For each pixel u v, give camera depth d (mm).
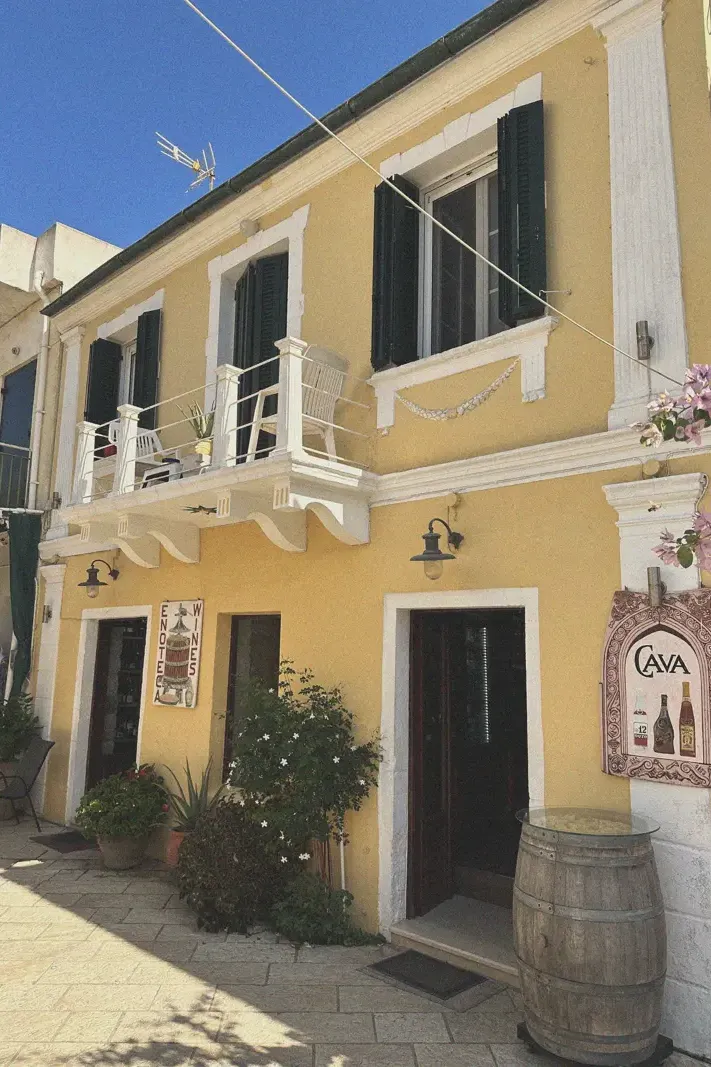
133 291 9211
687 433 3432
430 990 4559
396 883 5395
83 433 7871
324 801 5293
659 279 4598
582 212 5055
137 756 7863
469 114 5812
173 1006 4332
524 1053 3891
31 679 10008
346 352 6449
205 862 5629
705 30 4680
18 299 11250
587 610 4586
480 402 5395
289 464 5191
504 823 6398
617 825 3945
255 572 6914
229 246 7902
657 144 4730
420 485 5613
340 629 6035
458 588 5281
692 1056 3812
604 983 3535
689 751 3980
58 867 7223
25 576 10156
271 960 4988
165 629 7812
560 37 5320
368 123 6438
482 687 6680
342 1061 3787
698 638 4023
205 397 7766
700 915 3871
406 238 6188
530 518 4957
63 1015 4215
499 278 5324
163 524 7250
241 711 7215
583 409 4852
